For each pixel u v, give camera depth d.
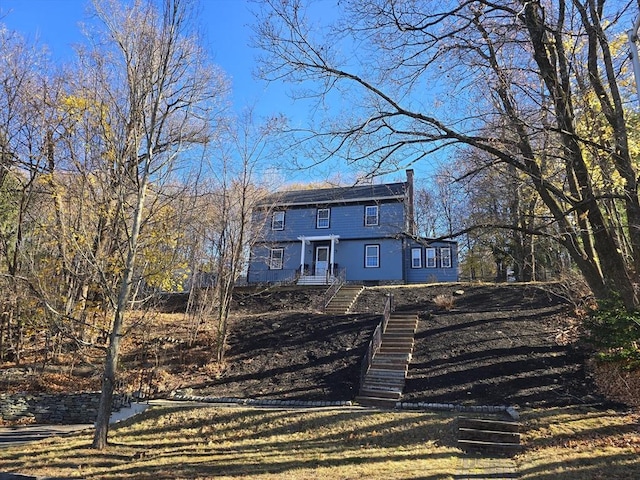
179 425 11.18
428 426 9.95
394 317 17.78
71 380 15.40
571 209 8.97
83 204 13.44
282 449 9.38
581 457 7.66
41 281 13.02
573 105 9.76
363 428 10.12
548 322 15.83
